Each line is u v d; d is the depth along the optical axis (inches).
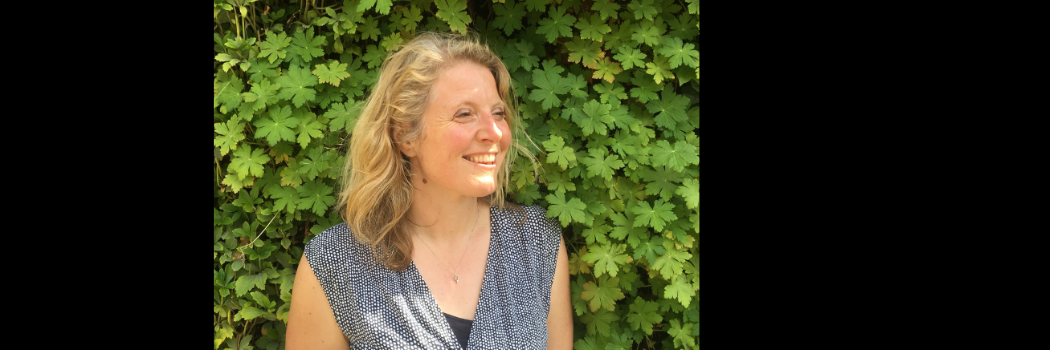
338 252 61.6
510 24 68.1
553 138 66.1
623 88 69.9
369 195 61.2
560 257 69.0
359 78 68.3
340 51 68.3
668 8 70.3
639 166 68.7
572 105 68.2
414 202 63.4
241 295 66.8
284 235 68.9
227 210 67.7
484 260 64.6
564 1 68.2
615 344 69.5
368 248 61.7
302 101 64.4
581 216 65.8
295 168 67.4
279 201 67.0
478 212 66.1
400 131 60.7
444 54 59.2
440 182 59.7
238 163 65.4
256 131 64.8
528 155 66.3
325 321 62.2
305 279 62.1
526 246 66.2
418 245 63.2
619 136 68.7
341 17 67.0
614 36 68.7
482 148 58.9
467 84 58.5
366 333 59.9
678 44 68.6
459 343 60.6
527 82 68.5
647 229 69.5
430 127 58.6
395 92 60.0
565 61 72.7
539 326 64.4
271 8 68.7
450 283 62.8
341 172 68.3
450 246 63.6
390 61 62.1
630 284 69.9
